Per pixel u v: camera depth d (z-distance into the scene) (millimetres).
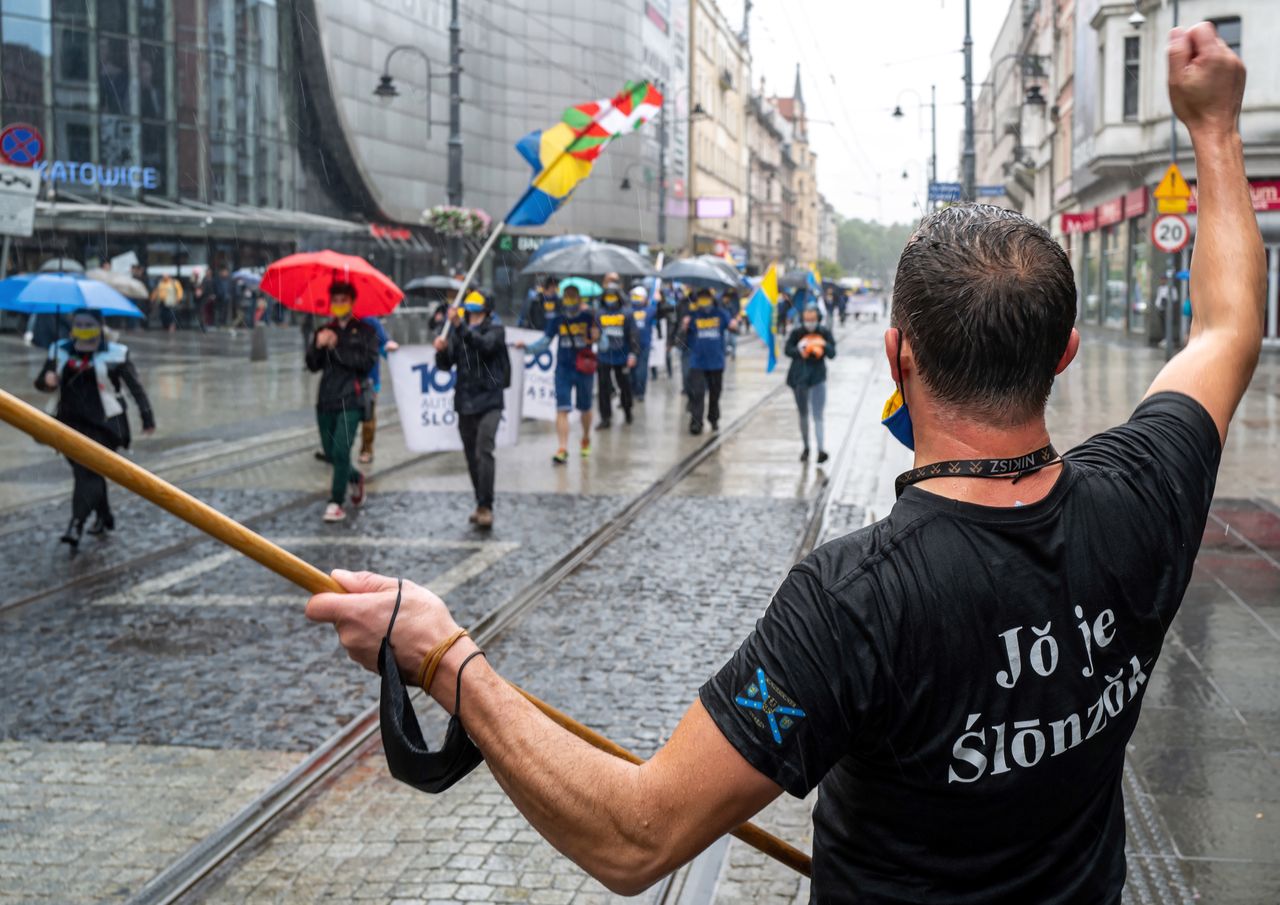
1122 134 31328
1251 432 14805
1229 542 8766
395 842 4363
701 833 1350
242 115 31797
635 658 6418
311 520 10125
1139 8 30469
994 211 1507
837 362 29406
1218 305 1738
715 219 71875
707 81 70250
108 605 7457
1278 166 28438
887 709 1355
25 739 5305
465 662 1466
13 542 9195
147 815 4566
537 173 9422
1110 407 17531
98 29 27547
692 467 13047
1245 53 28328
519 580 8086
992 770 1374
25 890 3996
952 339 1424
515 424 10273
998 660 1366
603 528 9766
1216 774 4762
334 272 10086
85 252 28391
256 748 5219
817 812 1516
